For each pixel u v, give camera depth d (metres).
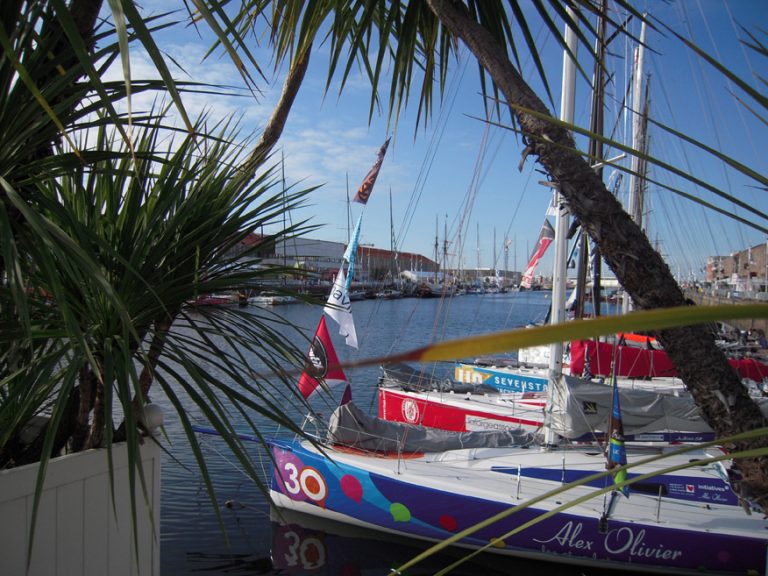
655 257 1.59
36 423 2.35
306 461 7.52
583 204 1.66
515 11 2.39
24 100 1.55
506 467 7.11
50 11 1.67
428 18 2.90
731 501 6.45
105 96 1.14
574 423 7.11
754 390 9.53
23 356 1.97
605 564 6.38
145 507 2.15
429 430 8.04
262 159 2.53
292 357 2.15
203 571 6.60
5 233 1.25
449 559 6.87
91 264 1.27
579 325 0.39
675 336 1.39
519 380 13.56
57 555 1.86
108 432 1.51
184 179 2.08
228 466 9.28
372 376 19.77
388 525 7.07
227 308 2.26
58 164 1.68
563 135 1.77
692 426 7.04
